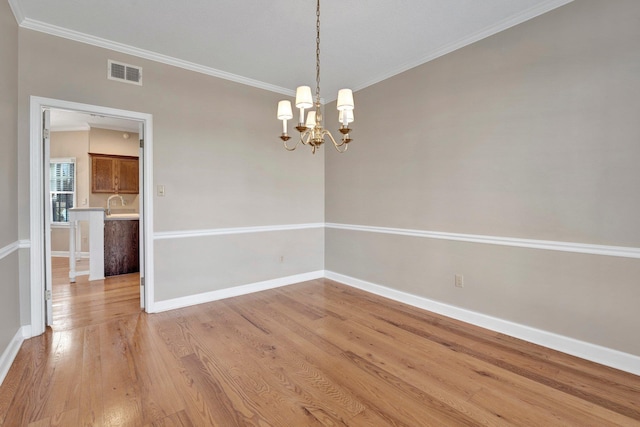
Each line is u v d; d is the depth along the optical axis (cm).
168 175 336
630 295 216
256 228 404
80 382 206
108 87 301
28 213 267
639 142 211
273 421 172
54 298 379
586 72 231
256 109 400
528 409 182
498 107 279
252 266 402
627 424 170
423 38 296
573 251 240
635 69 212
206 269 365
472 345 260
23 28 262
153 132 326
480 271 295
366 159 406
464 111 303
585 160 233
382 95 383
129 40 298
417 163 346
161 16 259
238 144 385
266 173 411
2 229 218
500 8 251
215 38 295
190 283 354
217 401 189
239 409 182
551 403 187
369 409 183
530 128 260
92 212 466
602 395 194
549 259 252
